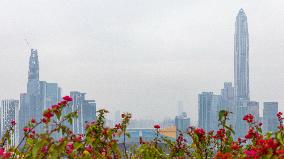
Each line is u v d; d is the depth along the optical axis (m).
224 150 7.80
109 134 7.25
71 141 6.29
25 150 6.82
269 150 5.45
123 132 7.59
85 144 6.80
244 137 7.68
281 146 5.59
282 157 5.37
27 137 6.77
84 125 7.18
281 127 6.03
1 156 6.46
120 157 7.36
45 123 6.01
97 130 7.16
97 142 7.10
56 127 6.07
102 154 7.18
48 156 5.90
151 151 7.43
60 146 5.93
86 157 6.49
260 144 5.59
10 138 7.18
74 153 6.34
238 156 6.88
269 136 6.18
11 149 6.89
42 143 5.86
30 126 6.83
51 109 6.05
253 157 5.52
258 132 7.61
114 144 7.27
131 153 7.60
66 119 6.18
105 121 7.29
